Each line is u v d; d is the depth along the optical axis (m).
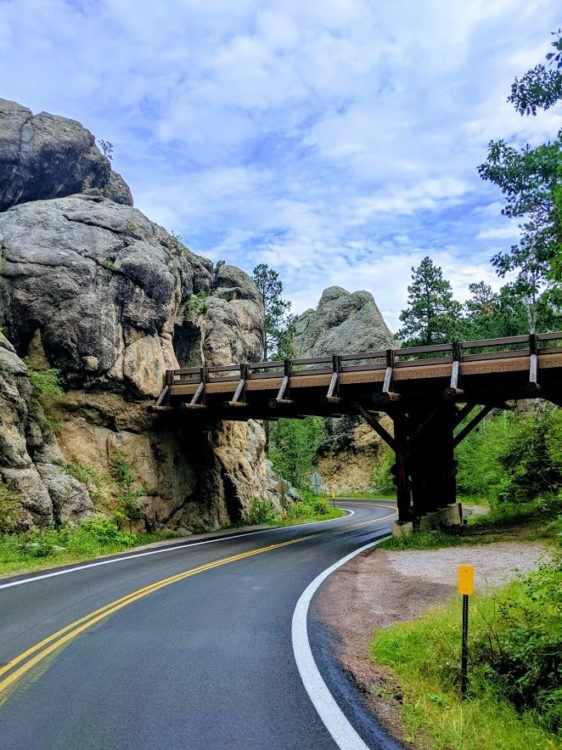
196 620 9.21
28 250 23.09
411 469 22.94
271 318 63.59
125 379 23.97
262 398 24.69
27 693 6.09
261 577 13.35
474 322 52.00
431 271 50.22
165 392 25.42
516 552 15.88
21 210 24.95
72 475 21.11
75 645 7.79
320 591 11.63
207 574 13.74
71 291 22.77
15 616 9.38
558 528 18.48
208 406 25.05
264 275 63.81
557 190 6.80
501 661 6.70
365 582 12.63
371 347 69.44
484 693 6.16
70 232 24.19
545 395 21.00
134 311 24.62
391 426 63.47
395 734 5.12
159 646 7.77
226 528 28.19
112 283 24.14
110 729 5.24
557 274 6.89
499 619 7.75
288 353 63.31
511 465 27.91
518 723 5.53
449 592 11.21
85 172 33.19
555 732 5.48
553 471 25.80
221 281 43.00
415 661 6.86
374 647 7.59
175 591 11.59
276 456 52.31
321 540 22.02
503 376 19.81
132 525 22.94
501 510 26.77
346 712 5.57
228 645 7.82
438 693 6.21
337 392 21.33
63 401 22.56
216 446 30.38
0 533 16.78
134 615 9.52
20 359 20.50
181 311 30.20
